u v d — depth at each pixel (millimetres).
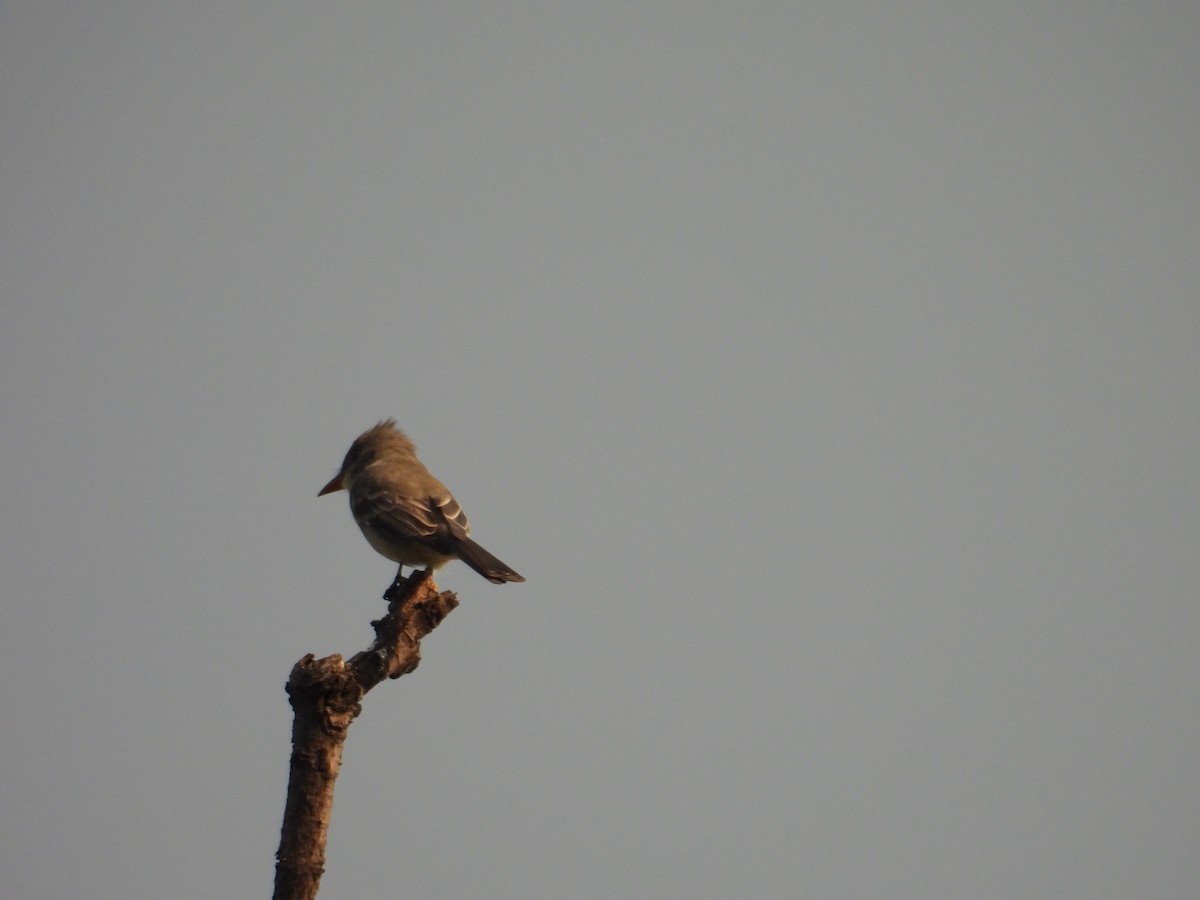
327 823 10094
